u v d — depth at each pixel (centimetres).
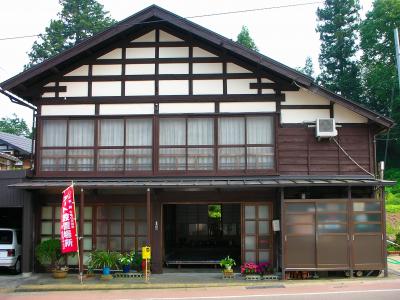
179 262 1627
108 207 1602
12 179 1559
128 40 1614
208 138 1574
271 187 1505
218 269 1631
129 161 1574
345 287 1275
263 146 1563
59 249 1504
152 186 1438
